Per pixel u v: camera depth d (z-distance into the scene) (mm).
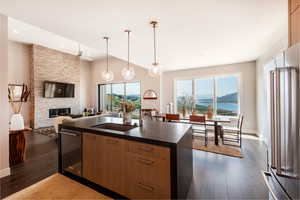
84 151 2033
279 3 1779
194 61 4715
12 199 1776
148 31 2545
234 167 2619
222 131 3877
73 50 6375
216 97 5461
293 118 1096
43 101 6023
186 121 4539
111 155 1799
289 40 1540
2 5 1750
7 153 2312
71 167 2184
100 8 1857
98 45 3244
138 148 1604
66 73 6941
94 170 1947
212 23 2273
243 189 2006
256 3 1785
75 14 1990
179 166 1491
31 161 2805
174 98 6168
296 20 1419
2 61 2264
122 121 2541
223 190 1987
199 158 3010
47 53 6133
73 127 2145
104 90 8328
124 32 2580
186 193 1818
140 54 3930
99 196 1825
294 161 1093
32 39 5094
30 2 1703
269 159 1542
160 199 1494
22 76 5613
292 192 1114
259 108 4398
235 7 1866
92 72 8492
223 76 5297
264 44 3209
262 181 2188
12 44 5359
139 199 1621
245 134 4730
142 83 6852
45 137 4477
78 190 1938
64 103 6875
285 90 1169
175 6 1837
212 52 3773
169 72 6270
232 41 3021
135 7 1849
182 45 3240
